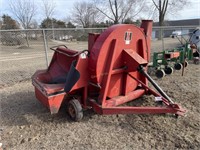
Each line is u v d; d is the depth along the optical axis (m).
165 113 4.37
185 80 7.37
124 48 4.36
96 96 4.59
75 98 4.40
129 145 3.51
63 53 4.64
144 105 5.03
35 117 4.62
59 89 4.02
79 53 4.06
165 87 6.56
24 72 9.30
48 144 3.61
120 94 4.71
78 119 4.29
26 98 5.85
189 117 4.42
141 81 5.08
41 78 5.07
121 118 4.44
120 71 4.37
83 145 3.55
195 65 10.12
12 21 37.59
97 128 4.08
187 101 5.34
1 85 7.21
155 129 3.98
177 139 3.65
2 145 3.61
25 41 20.03
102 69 4.07
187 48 10.06
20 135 3.92
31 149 3.49
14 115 4.77
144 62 4.23
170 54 7.94
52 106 3.98
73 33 14.87
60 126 4.20
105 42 3.96
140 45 4.71
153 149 3.40
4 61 13.23
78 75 4.04
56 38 14.89
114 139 3.70
